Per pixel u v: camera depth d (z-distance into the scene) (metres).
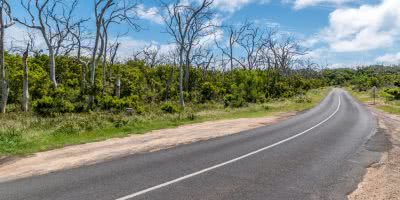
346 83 193.62
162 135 17.86
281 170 10.45
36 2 37.25
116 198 7.40
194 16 44.62
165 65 63.09
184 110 35.59
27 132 16.45
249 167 10.72
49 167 10.30
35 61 49.34
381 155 13.50
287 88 68.94
